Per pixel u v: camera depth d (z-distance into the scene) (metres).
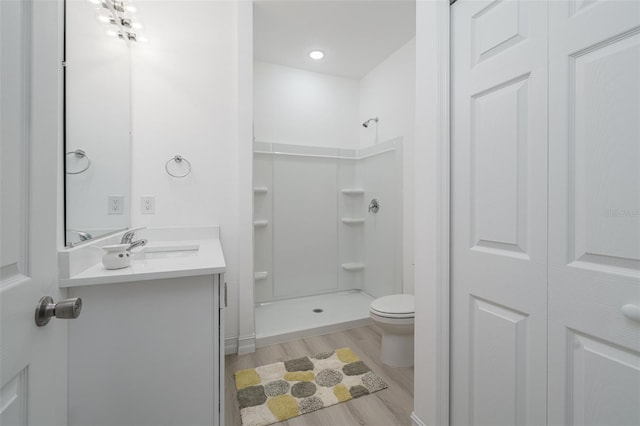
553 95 0.83
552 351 0.84
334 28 2.40
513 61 0.94
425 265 1.26
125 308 1.05
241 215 2.09
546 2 0.85
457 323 1.16
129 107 1.83
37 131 0.62
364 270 3.29
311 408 1.50
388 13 2.21
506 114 0.96
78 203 1.12
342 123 3.31
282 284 3.07
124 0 1.60
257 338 2.18
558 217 0.82
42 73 0.64
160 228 1.93
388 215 2.87
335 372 1.83
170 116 1.98
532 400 0.89
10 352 0.53
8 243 0.53
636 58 0.67
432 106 1.20
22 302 0.57
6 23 0.52
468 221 1.10
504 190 0.97
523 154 0.91
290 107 3.07
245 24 2.07
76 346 1.00
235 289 2.12
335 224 3.33
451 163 1.18
